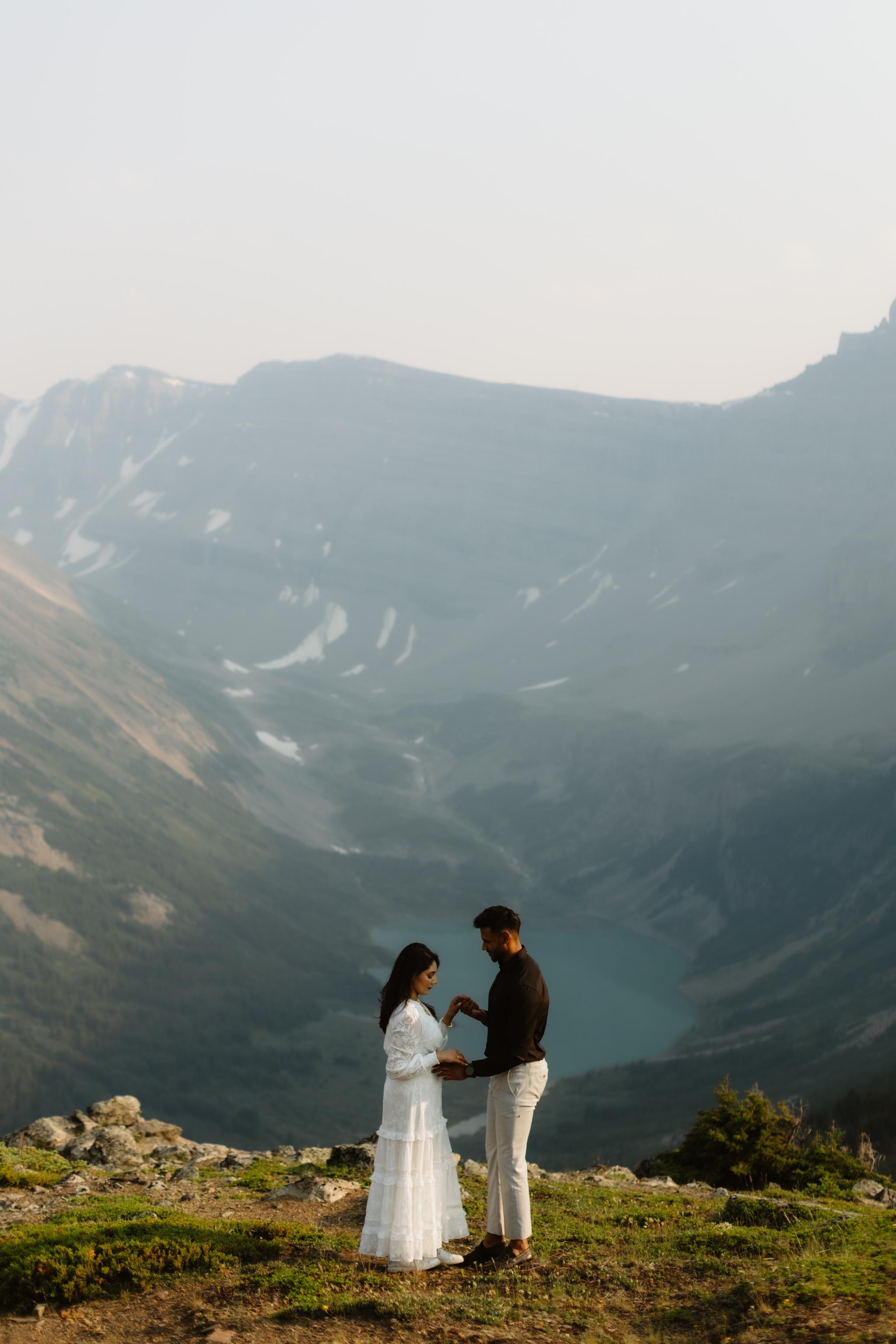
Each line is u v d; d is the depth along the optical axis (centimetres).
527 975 977
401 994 1000
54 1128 2008
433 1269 1009
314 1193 1438
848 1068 15612
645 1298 932
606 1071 18850
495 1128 1015
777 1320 806
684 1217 1264
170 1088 19650
